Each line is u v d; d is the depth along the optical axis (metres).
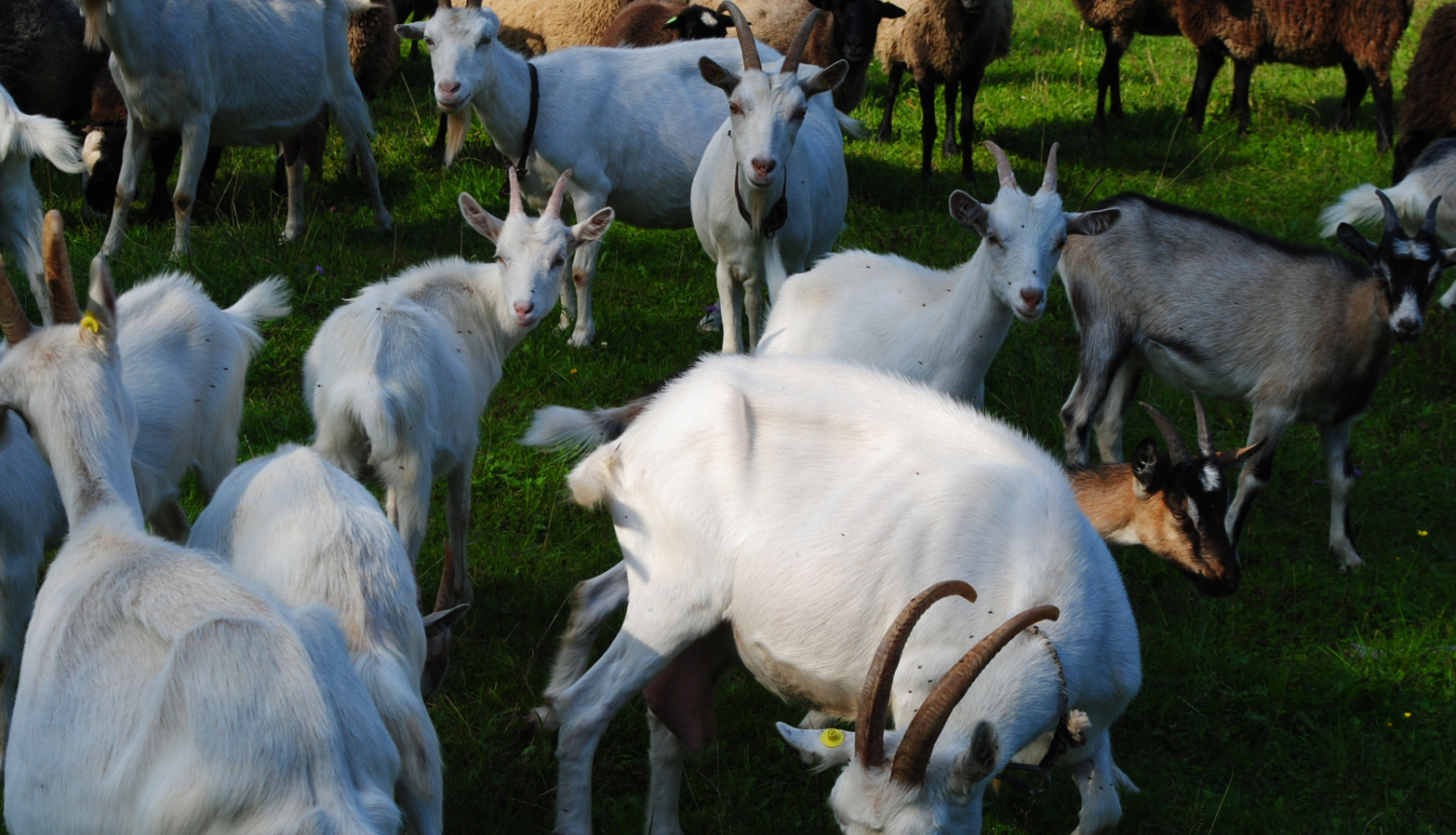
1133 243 6.52
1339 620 5.66
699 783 4.40
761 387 3.90
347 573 3.21
